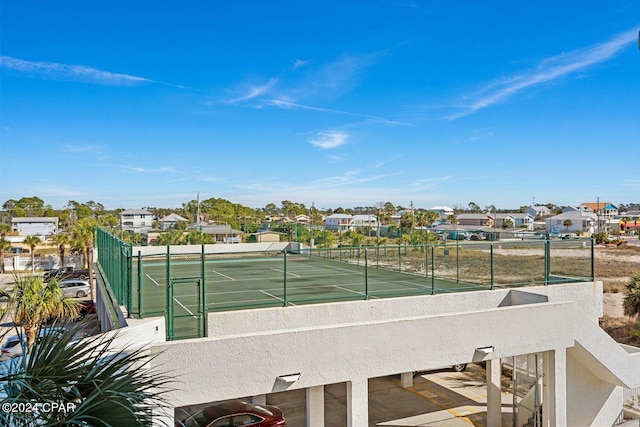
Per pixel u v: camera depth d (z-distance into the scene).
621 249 68.44
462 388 18.50
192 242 38.06
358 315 14.02
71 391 4.38
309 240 36.19
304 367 10.13
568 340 13.27
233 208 126.75
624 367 14.20
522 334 12.60
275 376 9.88
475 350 11.99
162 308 14.78
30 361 4.56
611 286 38.88
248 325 12.70
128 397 4.42
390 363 10.98
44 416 4.21
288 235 40.22
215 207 122.75
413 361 11.24
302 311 13.36
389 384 19.02
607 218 116.88
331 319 13.72
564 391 13.23
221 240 64.38
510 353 12.44
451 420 15.43
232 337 9.58
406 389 18.41
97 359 4.71
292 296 17.12
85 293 34.75
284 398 17.91
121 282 13.41
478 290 16.31
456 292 15.77
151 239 45.00
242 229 70.31
